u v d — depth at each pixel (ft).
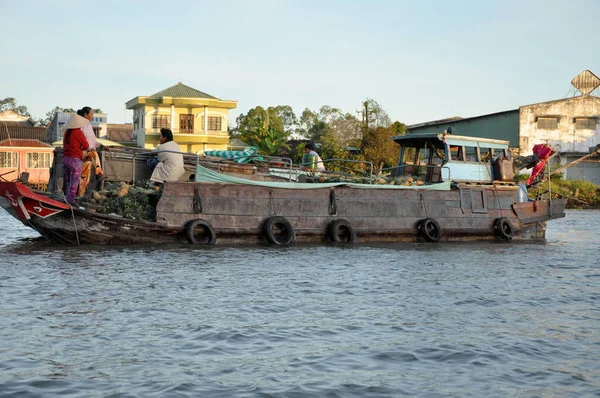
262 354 23.61
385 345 25.21
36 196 45.14
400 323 28.71
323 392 19.94
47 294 31.96
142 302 30.86
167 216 49.96
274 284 36.68
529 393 20.47
